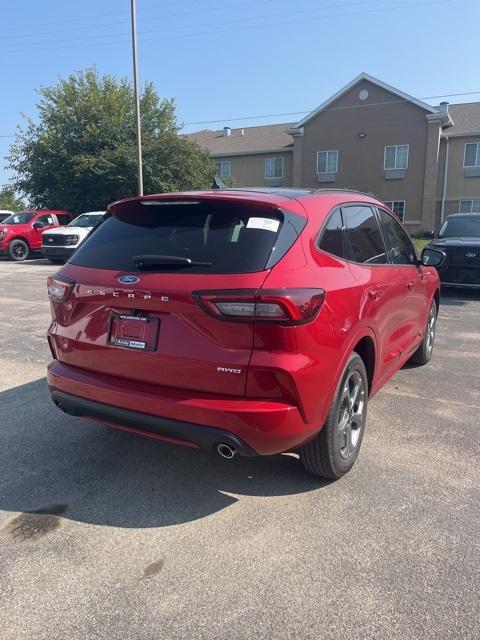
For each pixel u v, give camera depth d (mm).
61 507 3094
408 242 5004
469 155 34688
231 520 2973
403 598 2375
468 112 37312
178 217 3129
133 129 29859
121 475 3461
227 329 2672
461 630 2201
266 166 39688
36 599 2379
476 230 11664
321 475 3336
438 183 35625
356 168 36344
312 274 2898
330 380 2961
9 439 3965
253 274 2682
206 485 3342
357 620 2254
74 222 19594
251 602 2357
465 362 6078
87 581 2490
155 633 2195
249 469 3537
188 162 29578
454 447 3859
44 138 28844
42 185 29766
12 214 23328
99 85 30312
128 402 2932
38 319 8383
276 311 2611
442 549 2713
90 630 2211
